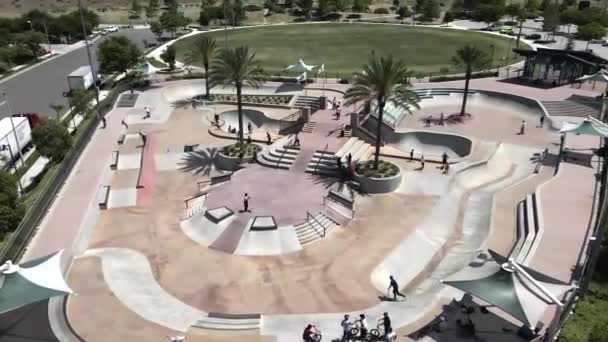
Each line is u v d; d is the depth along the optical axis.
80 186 42.09
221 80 47.09
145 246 33.94
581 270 27.14
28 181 47.12
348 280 30.05
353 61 92.00
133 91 72.44
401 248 33.62
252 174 44.72
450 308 26.17
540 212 35.06
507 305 22.42
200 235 35.22
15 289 24.08
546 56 71.12
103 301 27.28
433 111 63.53
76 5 190.75
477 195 41.28
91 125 56.28
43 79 85.44
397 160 48.09
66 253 31.36
